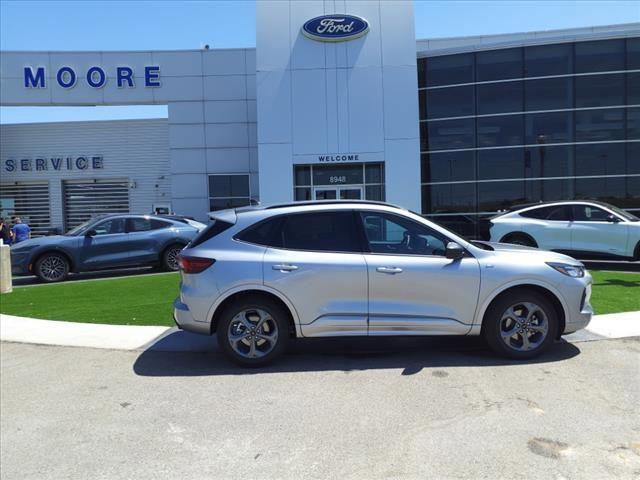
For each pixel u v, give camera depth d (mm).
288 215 5699
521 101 18406
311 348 6273
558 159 18203
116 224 14117
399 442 3748
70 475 3439
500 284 5461
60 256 13414
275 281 5422
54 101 21344
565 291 5531
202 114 21500
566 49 18078
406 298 5461
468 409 4285
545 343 5535
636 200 17781
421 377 5105
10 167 23266
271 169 18094
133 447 3811
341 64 18031
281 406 4480
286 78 18078
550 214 12805
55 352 6402
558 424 3963
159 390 4984
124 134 23094
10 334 7316
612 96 17891
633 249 11898
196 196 21578
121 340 6883
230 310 5504
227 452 3689
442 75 19141
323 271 5434
